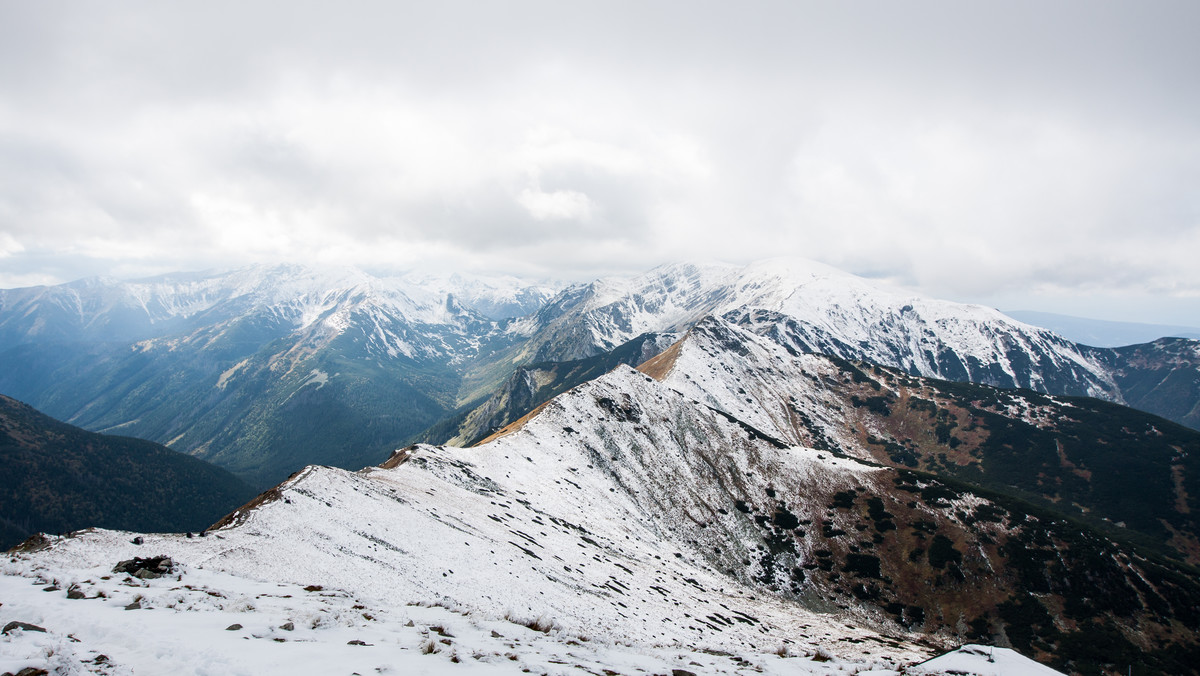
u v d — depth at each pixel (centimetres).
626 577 8044
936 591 11262
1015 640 10075
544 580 6269
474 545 6556
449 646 2028
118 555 3700
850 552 12412
